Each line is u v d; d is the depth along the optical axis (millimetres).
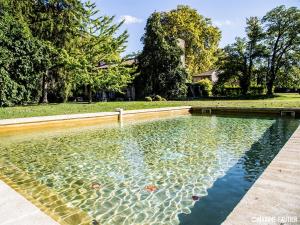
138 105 18359
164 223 3098
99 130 10531
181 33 36938
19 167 5488
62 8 19453
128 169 5344
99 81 19828
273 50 29812
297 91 38500
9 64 14531
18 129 9508
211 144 7621
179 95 26984
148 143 7961
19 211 2562
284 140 7961
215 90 31578
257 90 31344
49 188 4273
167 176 4867
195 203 3660
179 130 10414
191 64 37750
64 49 19203
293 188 2922
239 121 12875
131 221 3141
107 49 20797
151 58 26344
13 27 14977
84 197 3896
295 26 28250
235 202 3678
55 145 7723
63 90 20875
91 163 5797
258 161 5750
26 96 15742
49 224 2328
